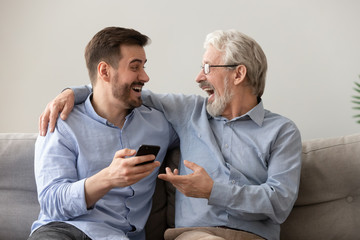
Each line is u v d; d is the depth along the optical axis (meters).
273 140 1.80
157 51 2.74
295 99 2.63
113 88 1.75
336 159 1.95
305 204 1.95
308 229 1.92
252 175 1.79
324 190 1.94
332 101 2.60
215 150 1.82
